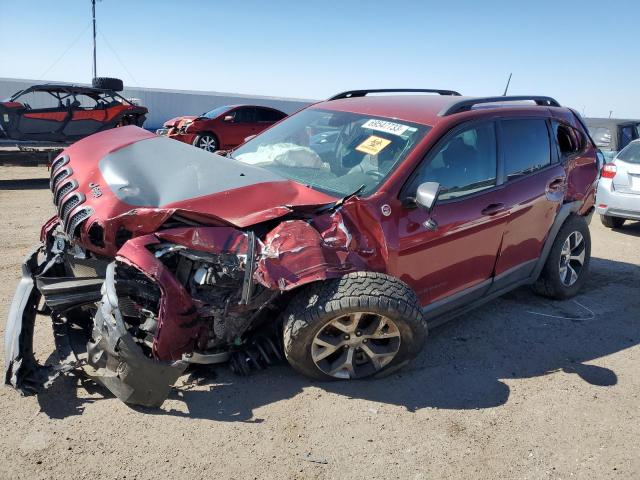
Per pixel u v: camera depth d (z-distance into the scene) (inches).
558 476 111.1
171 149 143.6
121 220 113.3
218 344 125.5
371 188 135.7
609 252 283.1
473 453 115.4
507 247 167.0
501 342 166.6
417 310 125.3
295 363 126.0
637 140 328.5
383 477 106.4
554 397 138.5
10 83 1037.2
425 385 138.9
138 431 112.7
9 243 239.6
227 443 111.4
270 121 679.7
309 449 112.0
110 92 554.6
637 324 187.6
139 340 113.0
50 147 503.8
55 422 113.3
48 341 143.9
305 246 117.2
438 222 140.1
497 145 161.6
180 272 115.6
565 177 187.5
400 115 156.2
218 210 119.8
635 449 121.0
